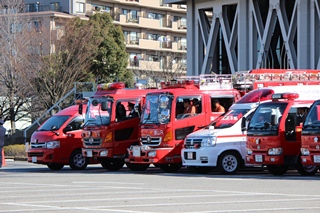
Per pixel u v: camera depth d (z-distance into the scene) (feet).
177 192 59.88
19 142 186.70
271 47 154.20
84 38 184.44
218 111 91.81
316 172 83.82
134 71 249.34
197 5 172.35
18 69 182.80
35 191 63.21
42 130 104.68
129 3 264.93
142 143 91.81
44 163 102.94
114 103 96.99
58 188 66.13
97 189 64.23
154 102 91.45
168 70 254.47
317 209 46.80
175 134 89.66
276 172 83.30
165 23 279.08
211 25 167.73
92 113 98.84
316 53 141.18
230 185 66.49
